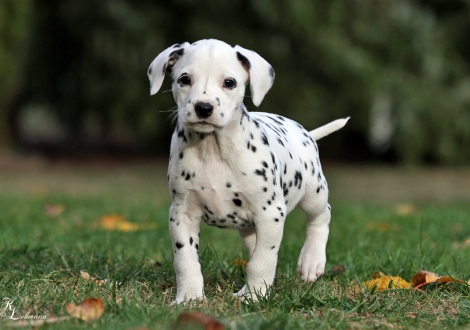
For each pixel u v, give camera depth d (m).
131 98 22.23
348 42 23.80
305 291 5.70
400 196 16.48
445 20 26.27
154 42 21.95
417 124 24.16
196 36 22.03
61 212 11.26
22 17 20.62
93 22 22.02
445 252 7.70
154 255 7.57
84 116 23.83
